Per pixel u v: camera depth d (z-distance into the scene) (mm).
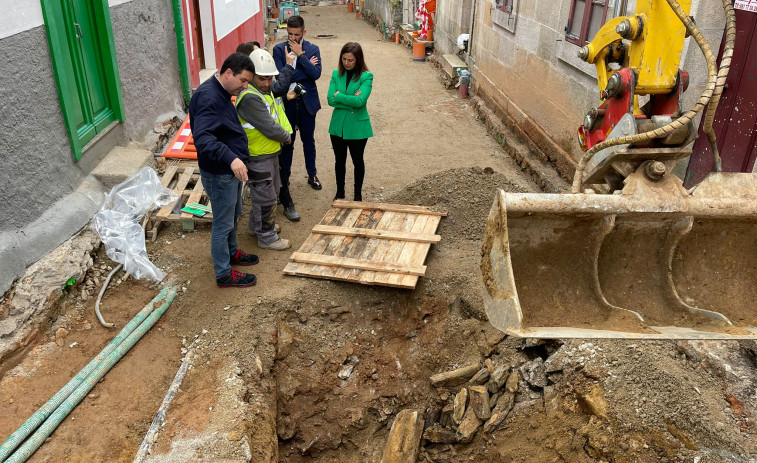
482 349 4445
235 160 4059
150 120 7199
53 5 4922
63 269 4527
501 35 9320
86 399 3795
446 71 12664
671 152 2869
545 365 4004
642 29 3006
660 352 3748
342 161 6223
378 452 4383
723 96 4656
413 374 4746
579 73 6434
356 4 26078
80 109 5488
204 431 3541
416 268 4918
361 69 5766
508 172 7742
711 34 4586
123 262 4953
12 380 3840
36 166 4602
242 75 4145
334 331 4824
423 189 6289
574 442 3508
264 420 3842
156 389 3918
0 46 4082
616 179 3088
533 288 3020
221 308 4574
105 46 5898
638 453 3250
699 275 3098
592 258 2988
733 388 3424
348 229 5559
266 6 20672
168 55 7855
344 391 4633
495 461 3826
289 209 6109
